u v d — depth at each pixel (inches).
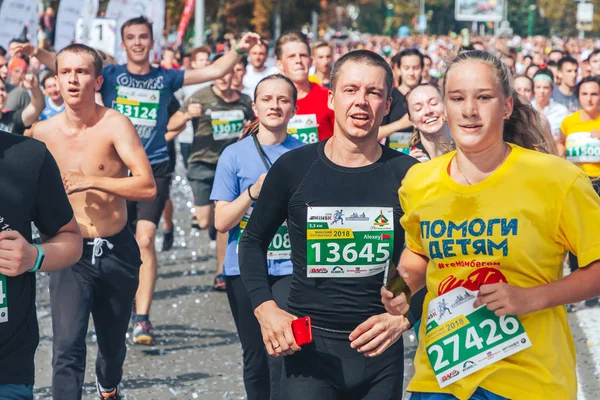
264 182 210.1
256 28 2365.9
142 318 383.2
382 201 203.3
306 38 407.5
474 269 170.1
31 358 178.9
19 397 175.5
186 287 496.4
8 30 557.9
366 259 203.0
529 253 166.9
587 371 345.1
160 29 729.0
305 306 204.5
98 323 287.7
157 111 446.9
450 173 173.8
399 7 5182.1
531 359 168.9
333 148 207.6
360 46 2364.7
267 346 199.2
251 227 211.3
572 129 484.7
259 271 208.1
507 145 172.7
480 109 165.6
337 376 201.9
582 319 424.8
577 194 165.6
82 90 282.2
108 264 280.7
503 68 166.9
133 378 337.7
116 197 283.4
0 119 454.3
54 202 182.9
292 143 291.4
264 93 285.3
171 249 603.2
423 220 173.9
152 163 442.9
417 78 487.2
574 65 636.7
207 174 540.7
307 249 204.2
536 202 165.9
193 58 705.6
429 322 175.8
